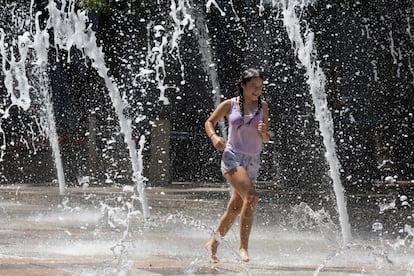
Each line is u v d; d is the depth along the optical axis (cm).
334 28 3881
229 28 4622
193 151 4641
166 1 3744
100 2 3447
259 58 4572
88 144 4184
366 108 4094
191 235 1600
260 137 1200
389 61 4138
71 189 3359
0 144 4216
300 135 4128
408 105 4191
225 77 4781
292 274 1066
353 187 3838
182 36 4472
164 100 2944
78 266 1099
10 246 1361
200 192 3291
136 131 4544
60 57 4534
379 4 4025
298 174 4025
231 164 1191
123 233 1620
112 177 4050
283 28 4381
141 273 1044
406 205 2836
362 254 1349
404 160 4206
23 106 2656
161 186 3734
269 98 4306
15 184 3784
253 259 1243
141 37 4303
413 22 4088
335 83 3934
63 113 4634
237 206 1216
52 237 1517
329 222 2086
